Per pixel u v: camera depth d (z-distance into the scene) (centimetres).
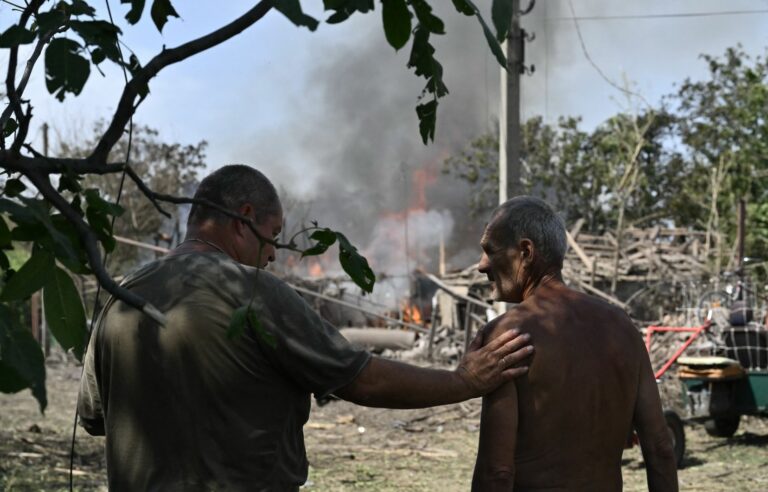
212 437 229
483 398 268
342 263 167
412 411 1252
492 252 285
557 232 281
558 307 271
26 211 135
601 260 2233
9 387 120
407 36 143
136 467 233
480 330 276
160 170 3250
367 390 240
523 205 284
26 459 841
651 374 280
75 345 149
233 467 229
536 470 260
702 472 906
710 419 1089
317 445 1059
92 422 266
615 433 269
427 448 1048
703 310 1243
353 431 1163
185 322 229
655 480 278
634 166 3444
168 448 230
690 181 3478
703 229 3344
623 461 966
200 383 229
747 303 1136
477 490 262
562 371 261
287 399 238
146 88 156
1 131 160
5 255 154
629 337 276
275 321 231
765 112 3222
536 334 264
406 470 912
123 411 236
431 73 170
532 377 261
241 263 252
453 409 1249
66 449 916
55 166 151
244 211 250
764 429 1157
